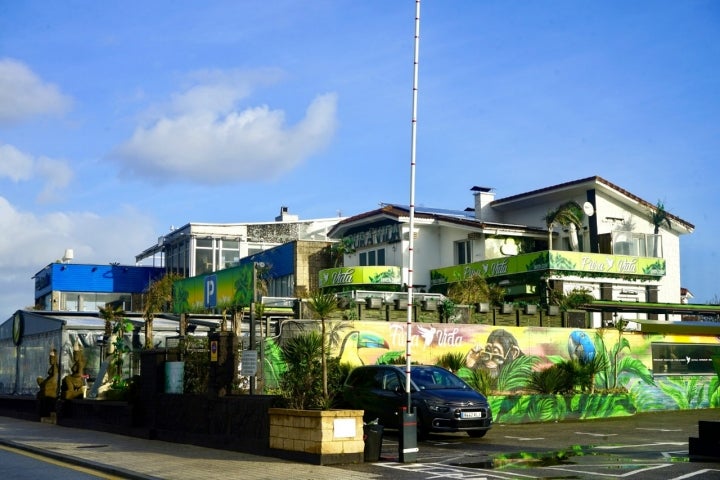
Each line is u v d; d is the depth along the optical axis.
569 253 42.41
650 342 28.78
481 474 12.88
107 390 24.86
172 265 68.19
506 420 23.03
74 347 29.92
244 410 16.16
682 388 29.11
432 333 25.09
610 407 25.36
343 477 12.48
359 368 20.56
